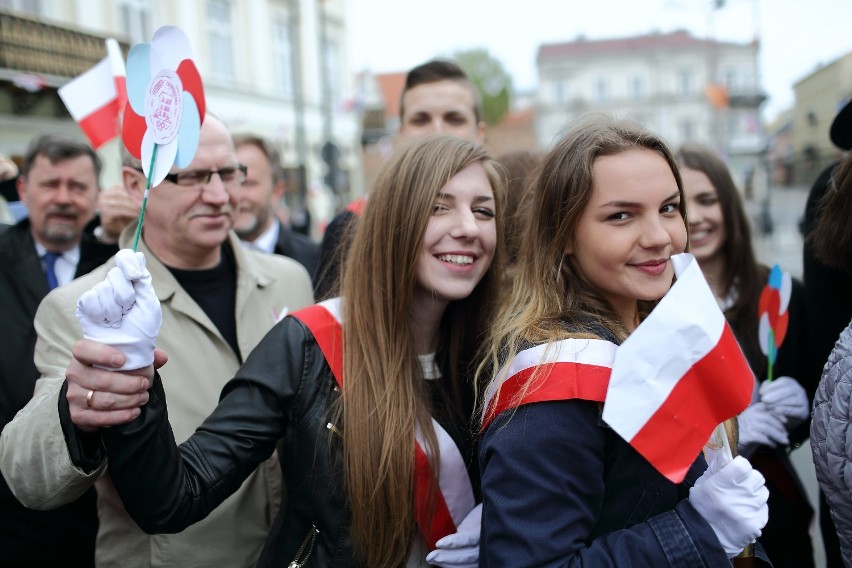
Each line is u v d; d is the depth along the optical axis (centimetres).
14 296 229
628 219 123
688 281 115
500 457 116
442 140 147
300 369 139
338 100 1912
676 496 118
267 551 148
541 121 4844
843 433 123
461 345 159
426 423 142
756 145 1988
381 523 134
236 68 1462
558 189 129
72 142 281
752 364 219
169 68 118
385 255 143
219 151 182
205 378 176
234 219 198
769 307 195
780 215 1619
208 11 1365
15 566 197
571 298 130
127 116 129
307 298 217
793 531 191
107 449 113
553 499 111
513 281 146
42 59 890
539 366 118
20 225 246
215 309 192
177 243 183
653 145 126
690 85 4606
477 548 137
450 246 142
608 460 118
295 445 139
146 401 113
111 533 156
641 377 110
